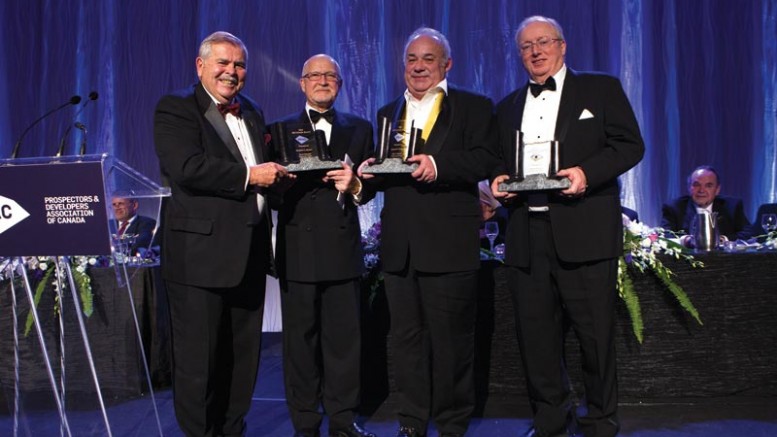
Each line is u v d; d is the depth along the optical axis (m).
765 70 5.49
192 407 2.66
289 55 6.19
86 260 3.54
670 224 4.94
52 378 2.76
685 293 3.29
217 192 2.60
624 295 3.26
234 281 2.62
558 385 2.85
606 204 2.73
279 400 3.68
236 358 2.84
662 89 5.61
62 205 2.30
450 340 2.83
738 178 5.55
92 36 6.36
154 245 4.36
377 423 3.19
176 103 2.68
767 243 3.66
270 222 2.78
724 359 3.37
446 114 2.86
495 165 2.86
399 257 2.83
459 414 2.90
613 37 5.66
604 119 2.76
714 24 5.54
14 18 6.41
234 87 2.71
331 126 3.00
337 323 2.90
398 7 5.98
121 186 2.38
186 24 6.30
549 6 5.75
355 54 6.06
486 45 5.84
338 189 2.75
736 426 3.05
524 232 2.81
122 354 3.63
